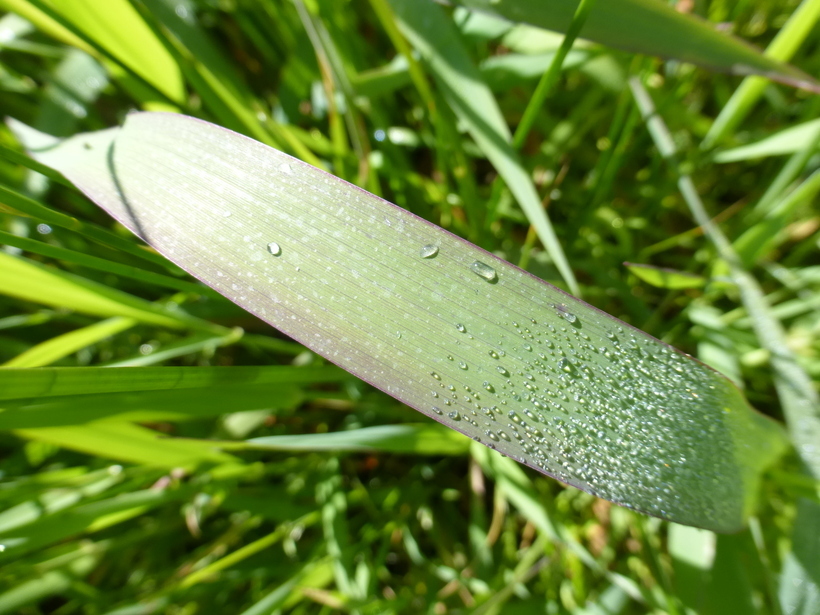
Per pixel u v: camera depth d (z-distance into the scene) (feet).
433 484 0.49
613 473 0.24
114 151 0.27
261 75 0.56
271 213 0.24
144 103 0.41
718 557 0.33
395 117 0.52
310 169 0.24
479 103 0.35
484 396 0.24
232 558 0.39
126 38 0.34
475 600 0.39
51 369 0.24
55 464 0.45
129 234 0.48
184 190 0.25
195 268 0.24
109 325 0.37
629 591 0.36
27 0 0.30
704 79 0.53
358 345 0.24
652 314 0.45
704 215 0.39
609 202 0.51
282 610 0.42
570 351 0.24
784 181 0.42
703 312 0.43
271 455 0.47
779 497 0.38
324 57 0.38
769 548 0.38
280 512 0.43
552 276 0.42
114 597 0.43
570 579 0.41
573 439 0.24
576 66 0.39
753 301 0.36
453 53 0.35
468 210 0.41
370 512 0.46
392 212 0.24
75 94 0.48
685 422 0.25
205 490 0.39
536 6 0.30
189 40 0.39
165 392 0.30
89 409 0.29
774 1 0.49
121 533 0.45
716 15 0.48
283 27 0.48
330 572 0.40
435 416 0.24
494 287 0.24
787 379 0.34
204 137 0.25
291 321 0.24
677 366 0.24
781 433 0.28
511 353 0.24
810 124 0.40
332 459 0.45
